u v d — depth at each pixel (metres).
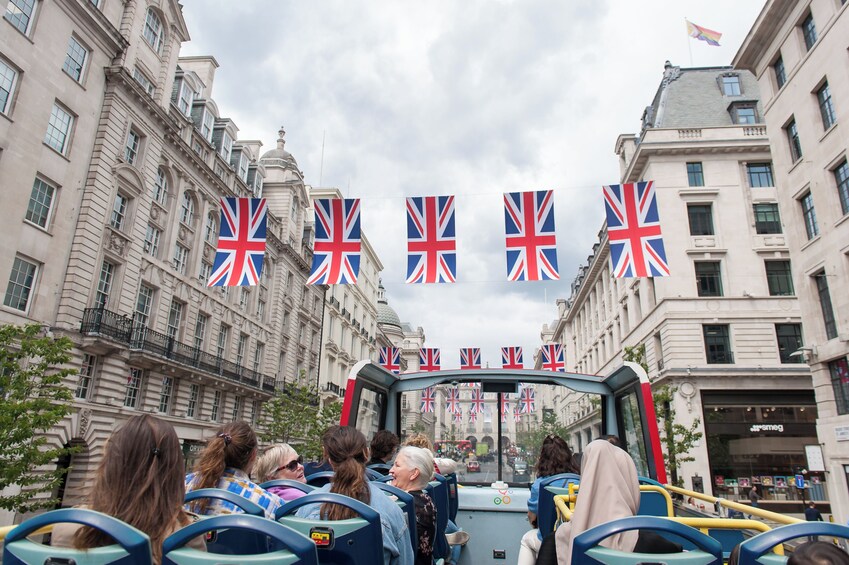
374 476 4.96
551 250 12.16
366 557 2.59
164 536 2.13
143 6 26.91
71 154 21.91
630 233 11.75
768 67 23.97
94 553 1.83
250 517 1.96
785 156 22.78
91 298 22.42
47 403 14.43
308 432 36.00
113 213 24.36
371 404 6.88
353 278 12.45
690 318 30.02
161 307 27.56
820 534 1.93
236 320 35.62
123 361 24.09
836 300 19.44
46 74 20.59
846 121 18.66
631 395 6.30
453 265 12.25
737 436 28.62
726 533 3.89
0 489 13.68
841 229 19.12
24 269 19.94
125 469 2.14
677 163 32.44
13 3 19.50
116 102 24.17
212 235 33.47
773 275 30.69
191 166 30.58
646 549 2.49
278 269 42.06
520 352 23.23
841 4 19.28
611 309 44.69
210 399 31.72
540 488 4.52
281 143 48.66
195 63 37.28
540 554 3.12
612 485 2.55
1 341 14.48
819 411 20.67
